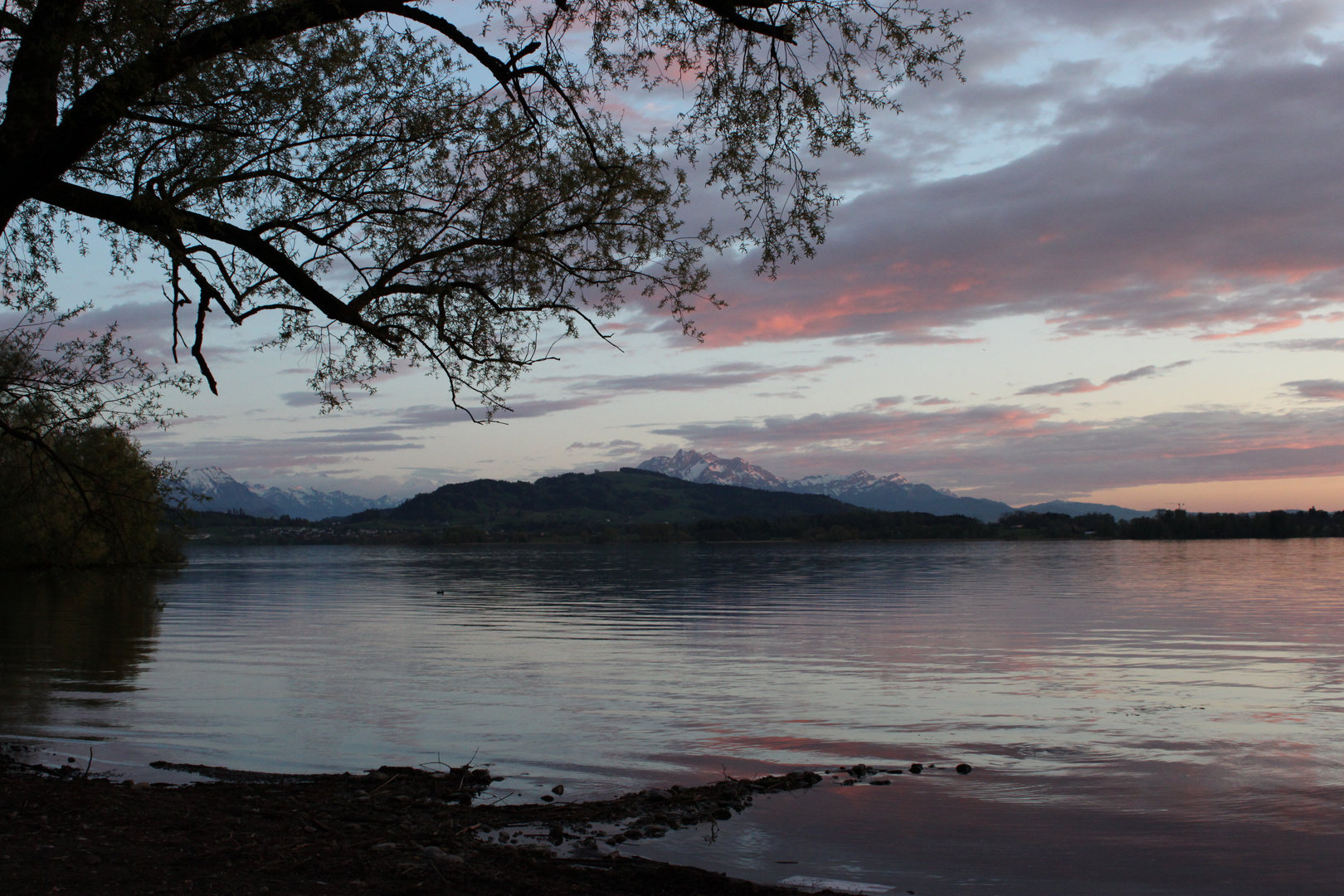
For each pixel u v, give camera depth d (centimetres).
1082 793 1273
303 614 4872
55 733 1648
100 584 1733
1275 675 2606
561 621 4594
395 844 868
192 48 905
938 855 995
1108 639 3678
